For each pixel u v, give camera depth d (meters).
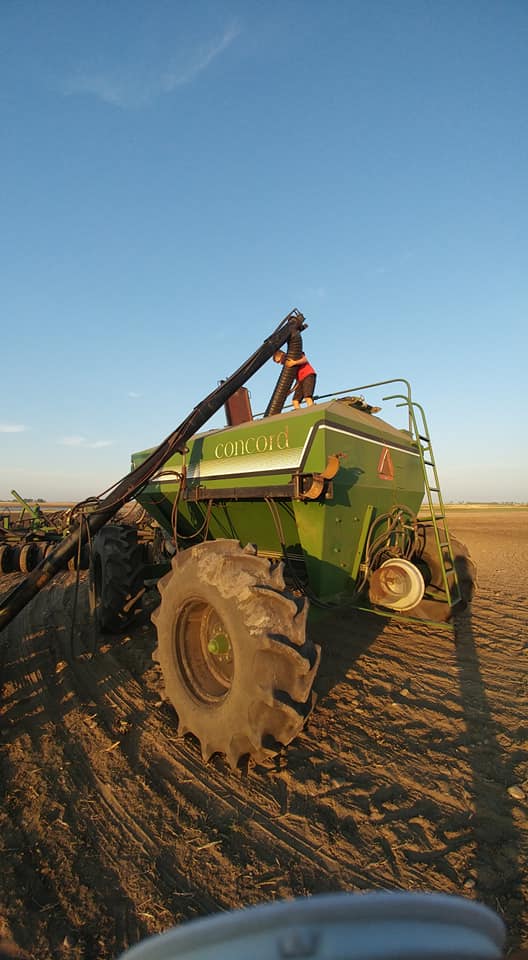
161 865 2.36
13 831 2.61
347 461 4.47
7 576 11.34
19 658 5.37
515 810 2.71
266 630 2.80
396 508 5.50
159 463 4.65
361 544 4.89
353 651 5.54
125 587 5.55
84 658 5.29
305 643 2.85
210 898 2.15
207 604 3.38
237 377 5.37
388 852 2.42
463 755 3.31
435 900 0.77
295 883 2.22
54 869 2.34
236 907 2.10
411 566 4.68
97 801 2.87
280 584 2.96
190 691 3.38
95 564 6.39
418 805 2.78
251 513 4.99
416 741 3.51
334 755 3.34
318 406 4.62
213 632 3.42
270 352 5.91
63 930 2.00
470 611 7.63
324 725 3.77
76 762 3.28
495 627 6.64
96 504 5.25
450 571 6.05
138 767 3.22
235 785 3.01
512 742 3.46
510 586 9.92
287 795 2.91
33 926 2.01
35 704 4.19
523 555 15.17
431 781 3.01
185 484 5.39
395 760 3.26
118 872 2.32
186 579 3.35
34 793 2.93
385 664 5.11
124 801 2.87
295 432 4.37
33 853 2.45
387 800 2.83
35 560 12.05
